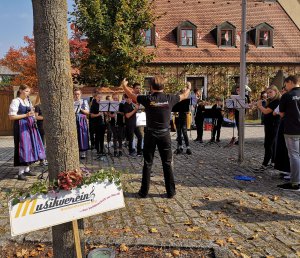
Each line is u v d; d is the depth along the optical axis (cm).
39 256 340
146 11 1725
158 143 547
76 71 1859
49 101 265
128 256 336
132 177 704
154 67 2288
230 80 2348
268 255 360
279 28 2562
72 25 1727
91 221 456
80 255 273
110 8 1692
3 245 359
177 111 946
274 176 711
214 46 2408
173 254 340
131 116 948
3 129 1611
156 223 450
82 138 891
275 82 1251
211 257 336
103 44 1683
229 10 2600
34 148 686
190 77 2348
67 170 271
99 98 972
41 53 260
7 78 4144
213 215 479
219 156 958
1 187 637
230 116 1720
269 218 470
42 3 255
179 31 2361
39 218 252
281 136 677
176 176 712
